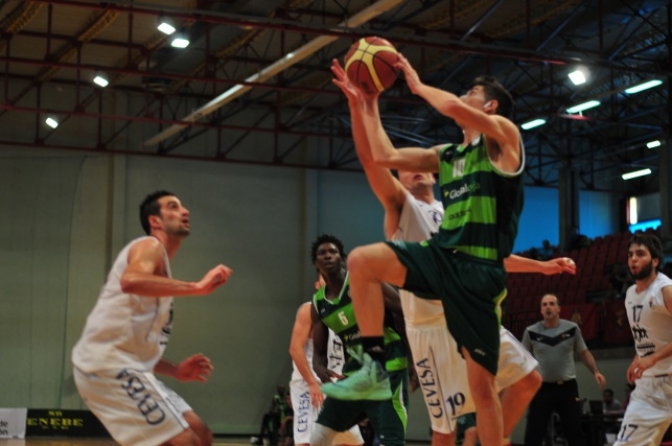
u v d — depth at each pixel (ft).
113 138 89.56
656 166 103.04
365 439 63.10
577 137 102.99
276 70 70.54
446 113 16.26
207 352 92.79
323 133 88.38
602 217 109.09
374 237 99.60
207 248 94.12
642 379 25.98
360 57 17.61
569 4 69.51
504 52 65.41
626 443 25.84
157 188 93.09
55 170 90.12
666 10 72.69
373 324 16.49
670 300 25.45
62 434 82.84
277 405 81.61
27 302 87.92
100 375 17.31
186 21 70.08
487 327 16.42
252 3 69.97
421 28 75.82
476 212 16.61
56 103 90.27
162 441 17.31
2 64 85.20
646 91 89.51
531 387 22.18
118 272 17.52
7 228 88.17
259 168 96.99
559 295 85.51
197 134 91.91
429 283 16.42
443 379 20.68
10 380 86.58
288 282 96.22
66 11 72.49
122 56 83.35
